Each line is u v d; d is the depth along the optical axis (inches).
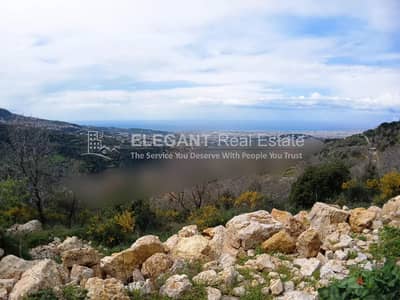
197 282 194.9
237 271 210.1
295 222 274.2
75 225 552.7
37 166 599.8
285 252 246.7
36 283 172.9
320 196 536.4
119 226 458.9
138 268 229.8
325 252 239.0
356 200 519.2
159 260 223.9
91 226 455.2
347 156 795.4
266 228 258.7
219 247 265.1
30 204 596.7
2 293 178.4
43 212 597.6
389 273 146.7
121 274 220.5
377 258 220.2
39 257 312.0
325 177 542.0
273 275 204.4
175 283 189.6
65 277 198.1
